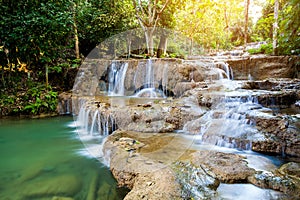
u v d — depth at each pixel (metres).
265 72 7.11
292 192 2.15
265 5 16.34
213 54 10.97
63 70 8.12
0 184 2.72
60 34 7.29
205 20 12.70
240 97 4.82
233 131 3.63
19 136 4.73
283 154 3.09
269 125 3.54
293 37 4.50
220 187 2.27
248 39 20.84
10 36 6.40
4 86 7.09
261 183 2.30
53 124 5.73
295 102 4.85
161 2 8.97
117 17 9.01
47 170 3.06
